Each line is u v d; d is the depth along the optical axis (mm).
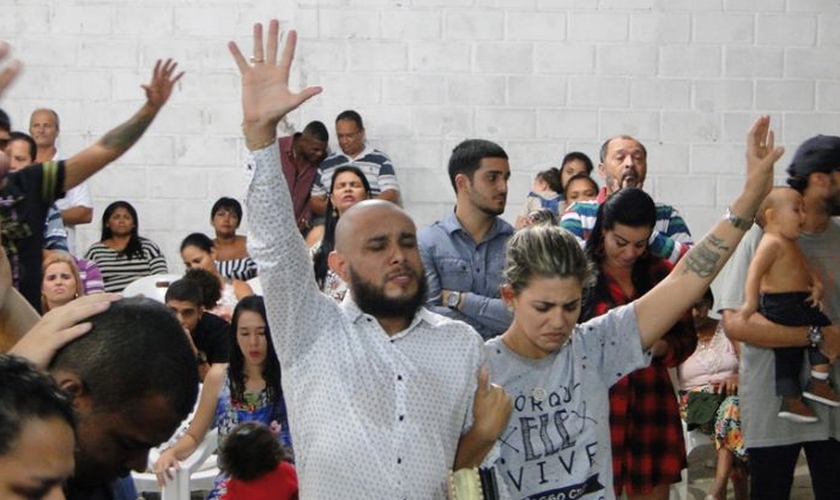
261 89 3148
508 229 5426
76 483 2121
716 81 9555
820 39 9547
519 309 3482
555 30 9516
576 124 9555
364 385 3197
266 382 5812
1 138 6840
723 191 9586
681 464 4980
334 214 6668
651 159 9578
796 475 7832
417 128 9531
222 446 4977
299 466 3250
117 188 9570
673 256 6000
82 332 2084
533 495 3482
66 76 9547
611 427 4852
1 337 2492
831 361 5488
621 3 9516
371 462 3145
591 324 3633
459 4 9508
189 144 9562
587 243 5008
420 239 5355
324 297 3297
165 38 9547
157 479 5945
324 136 9086
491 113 9547
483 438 3250
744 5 9531
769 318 5508
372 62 9531
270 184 3162
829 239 5609
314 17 9516
